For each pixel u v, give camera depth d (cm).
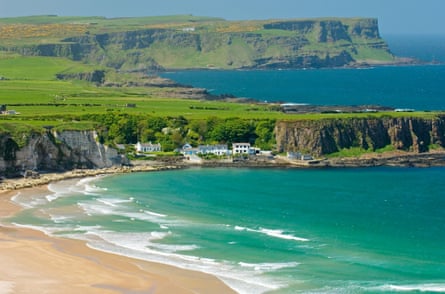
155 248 17425
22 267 16025
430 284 14925
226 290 14675
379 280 15200
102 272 15762
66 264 16262
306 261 16450
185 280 15262
